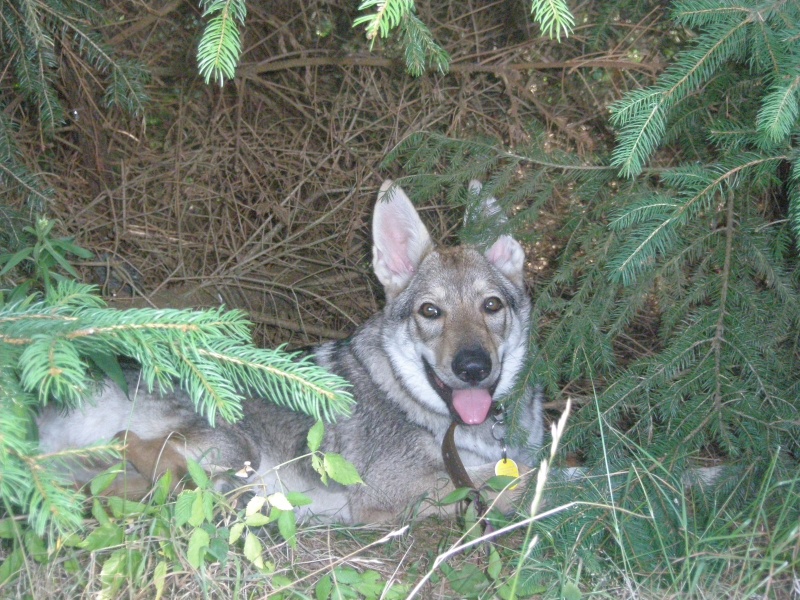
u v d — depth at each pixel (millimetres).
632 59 2051
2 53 1930
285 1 2260
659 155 1804
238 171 2197
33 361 1134
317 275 2182
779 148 1493
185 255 2158
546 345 1617
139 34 2217
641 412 1558
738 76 1594
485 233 1697
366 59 2168
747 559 1368
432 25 2197
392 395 1728
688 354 1555
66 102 2090
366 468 1719
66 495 1223
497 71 2102
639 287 1583
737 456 1535
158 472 1616
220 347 1295
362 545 1565
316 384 1288
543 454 1570
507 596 1374
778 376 1562
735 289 1571
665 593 1394
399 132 2180
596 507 1491
